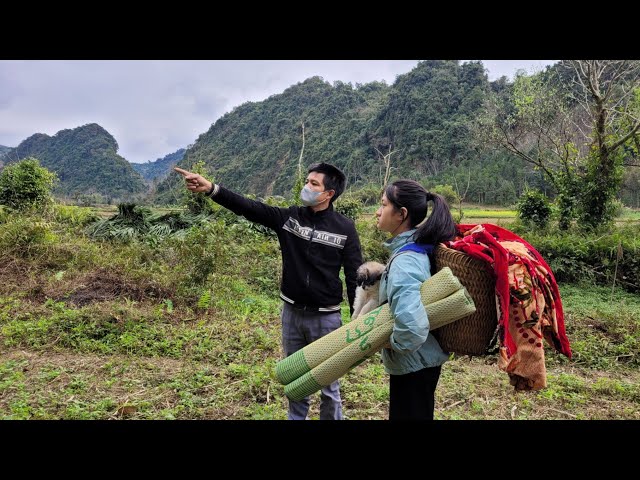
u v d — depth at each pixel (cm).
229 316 696
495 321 228
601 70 1476
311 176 304
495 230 253
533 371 216
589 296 1043
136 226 1186
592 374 572
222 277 859
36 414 359
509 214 3036
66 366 473
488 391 470
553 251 1181
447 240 237
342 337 241
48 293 704
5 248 865
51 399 391
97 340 553
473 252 225
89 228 1178
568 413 426
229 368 478
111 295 716
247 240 1146
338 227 310
